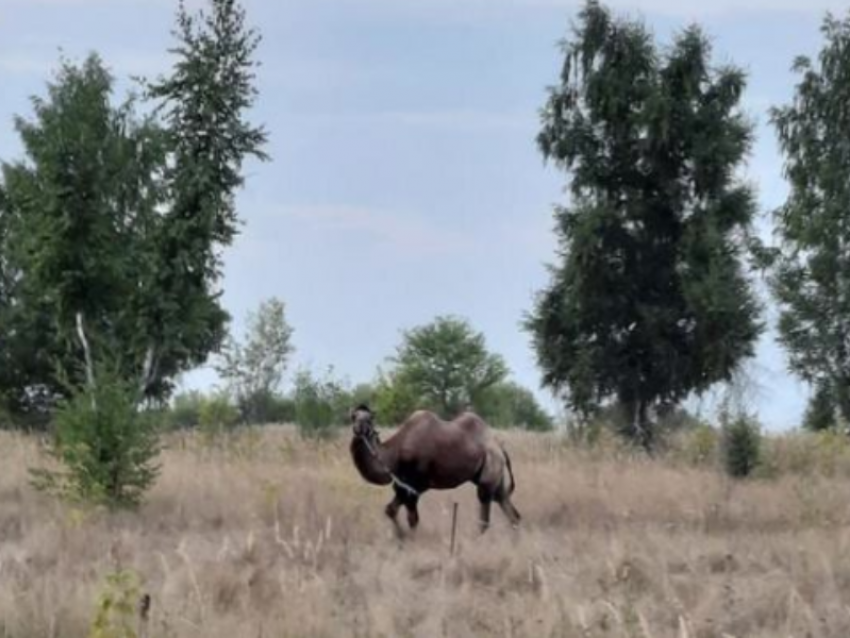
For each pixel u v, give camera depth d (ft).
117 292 359.87
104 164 365.40
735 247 504.43
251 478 250.16
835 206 497.05
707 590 151.74
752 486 262.26
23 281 480.64
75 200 362.74
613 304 506.89
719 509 224.74
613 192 515.91
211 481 245.04
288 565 167.53
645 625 130.52
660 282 508.53
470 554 175.94
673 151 508.53
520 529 204.03
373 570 166.50
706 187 506.48
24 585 148.46
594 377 506.48
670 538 192.34
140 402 238.07
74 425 225.97
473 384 641.40
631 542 182.39
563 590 151.74
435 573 165.68
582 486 249.34
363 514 215.72
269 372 588.09
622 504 232.32
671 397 504.84
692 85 507.30
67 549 179.22
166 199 356.18
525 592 156.35
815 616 142.10
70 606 135.13
